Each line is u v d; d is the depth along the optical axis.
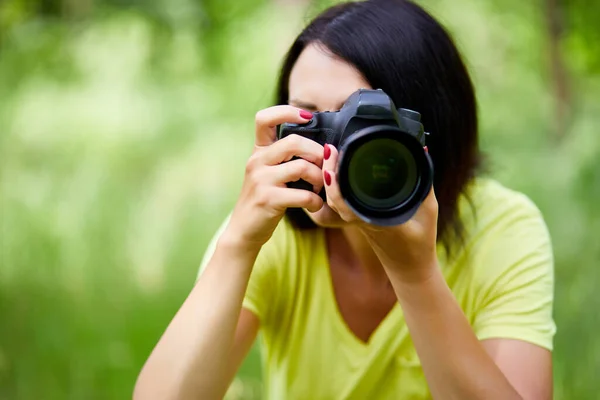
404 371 2.04
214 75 8.61
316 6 2.62
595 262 3.68
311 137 1.76
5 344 3.92
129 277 4.62
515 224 2.04
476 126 2.16
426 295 1.72
